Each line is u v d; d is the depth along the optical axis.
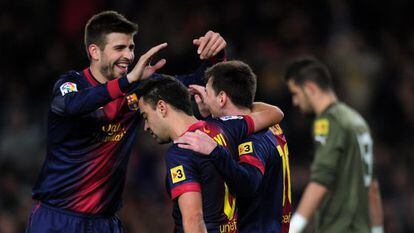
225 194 12.85
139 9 34.50
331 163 17.25
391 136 32.78
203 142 12.41
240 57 32.78
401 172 29.78
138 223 25.66
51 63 33.12
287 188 14.03
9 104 31.67
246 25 35.00
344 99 32.78
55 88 14.02
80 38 34.19
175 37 32.84
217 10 35.31
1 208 26.33
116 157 14.74
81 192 14.60
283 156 13.94
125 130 14.73
